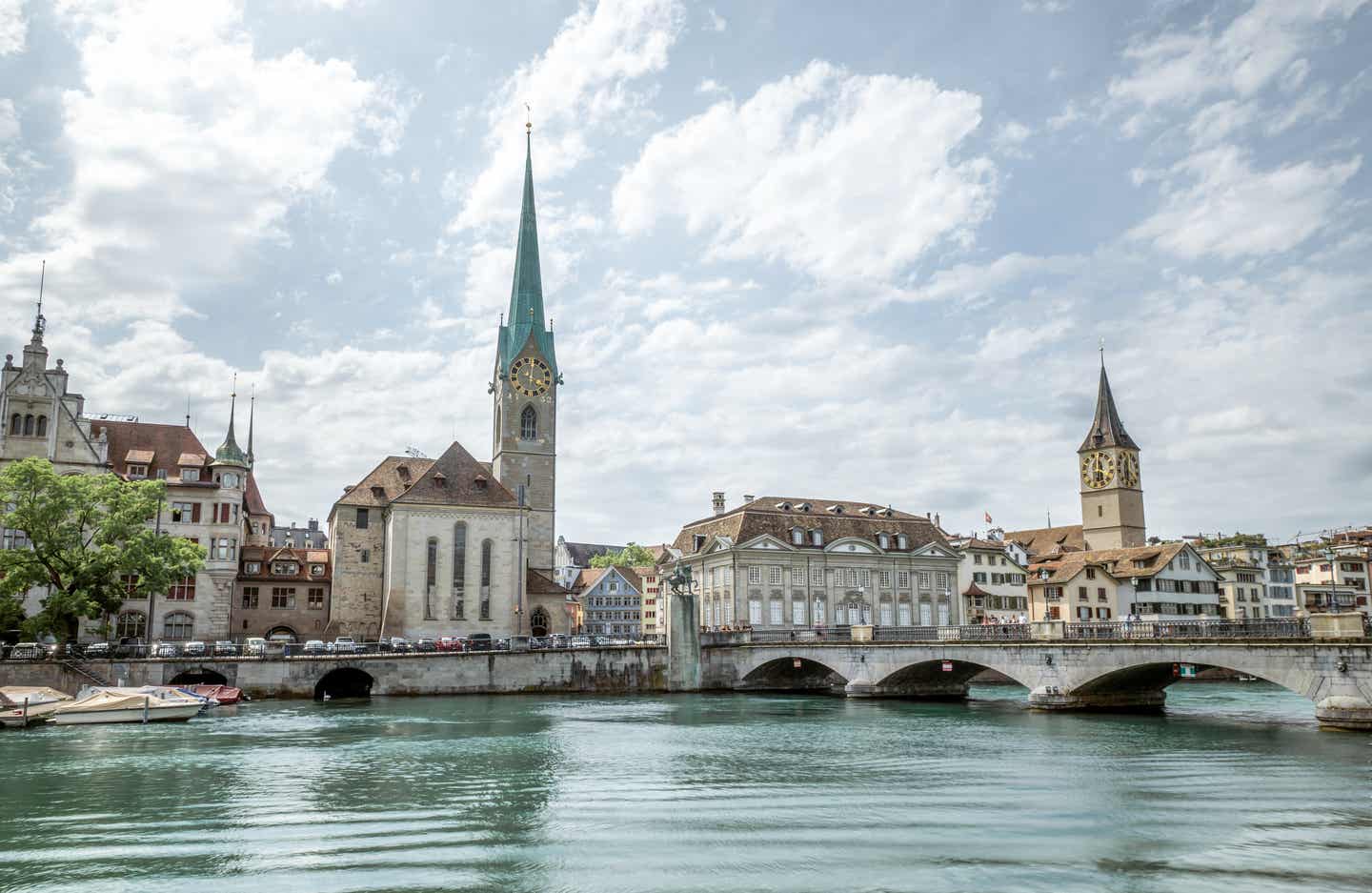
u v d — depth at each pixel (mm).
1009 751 41688
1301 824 27031
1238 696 75250
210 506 84125
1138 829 26625
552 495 111188
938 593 110188
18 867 23125
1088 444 150000
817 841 25578
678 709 62562
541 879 22312
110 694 53406
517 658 74438
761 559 102562
